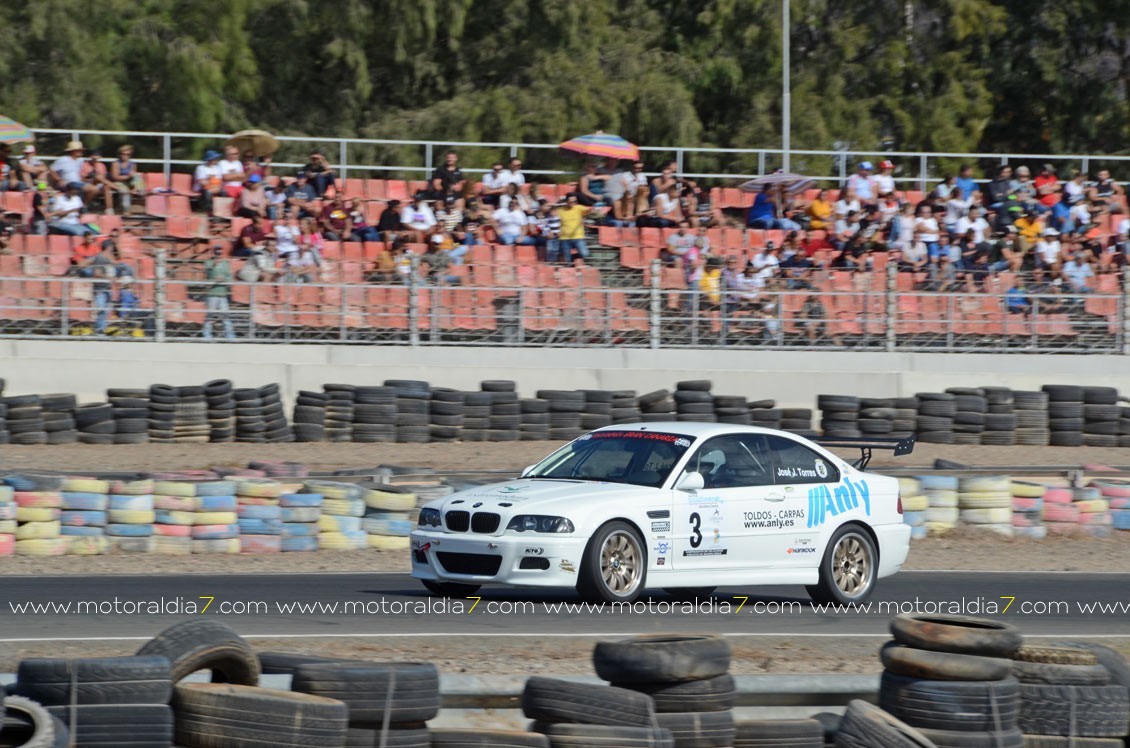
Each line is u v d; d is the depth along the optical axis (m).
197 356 83.56
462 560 40.12
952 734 24.48
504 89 139.88
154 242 93.69
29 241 87.88
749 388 89.94
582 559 38.88
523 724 24.72
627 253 99.25
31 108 129.38
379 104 153.12
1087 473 71.31
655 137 141.38
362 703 22.36
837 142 151.38
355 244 92.25
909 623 25.67
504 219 96.25
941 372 93.25
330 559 51.38
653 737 22.83
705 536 40.88
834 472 44.22
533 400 80.94
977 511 63.16
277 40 146.88
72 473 54.81
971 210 102.75
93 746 21.09
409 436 79.00
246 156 99.56
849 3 165.50
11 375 79.25
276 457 74.12
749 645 34.12
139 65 137.50
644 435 43.28
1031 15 170.38
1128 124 166.00
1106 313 98.50
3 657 29.81
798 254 96.94
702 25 156.50
